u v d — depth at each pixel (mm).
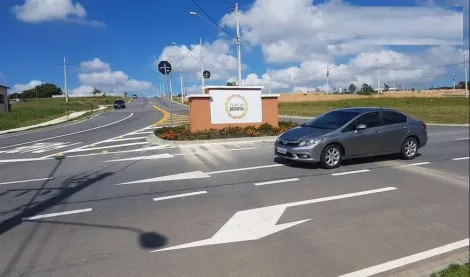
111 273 4070
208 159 11141
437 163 9516
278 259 4383
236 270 4129
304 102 61438
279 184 7879
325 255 4469
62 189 7797
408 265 4184
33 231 5320
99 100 94250
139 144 15422
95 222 5668
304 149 9234
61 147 15445
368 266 4184
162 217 5871
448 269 3936
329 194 7043
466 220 4809
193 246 4766
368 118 10109
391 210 5988
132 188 7758
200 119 16750
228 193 7230
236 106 17234
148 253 4566
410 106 34406
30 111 41969
